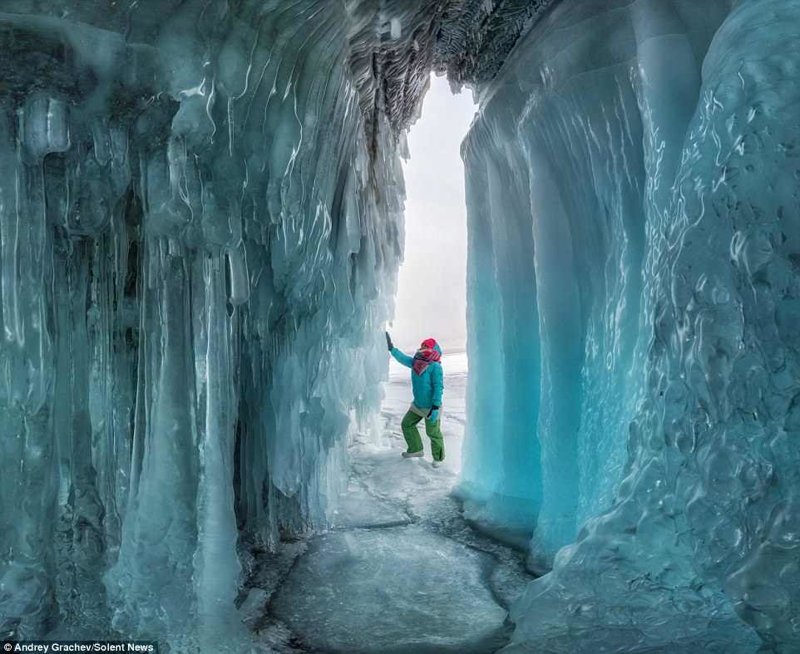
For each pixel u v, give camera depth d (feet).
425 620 9.30
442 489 17.16
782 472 5.91
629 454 8.18
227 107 7.64
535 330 14.96
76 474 6.96
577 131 11.40
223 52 7.29
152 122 6.86
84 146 6.54
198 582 7.75
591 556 7.57
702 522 6.51
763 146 6.26
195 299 7.97
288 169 9.46
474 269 17.44
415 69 16.81
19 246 6.13
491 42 14.01
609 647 6.77
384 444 23.40
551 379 12.21
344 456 17.72
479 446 16.62
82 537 6.93
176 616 7.22
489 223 17.31
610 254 10.81
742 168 6.35
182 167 7.12
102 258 7.38
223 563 7.97
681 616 6.75
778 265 6.02
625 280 9.97
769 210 6.10
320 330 13.55
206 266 8.15
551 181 12.59
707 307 6.59
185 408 7.63
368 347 21.24
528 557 12.03
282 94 9.00
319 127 10.85
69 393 6.91
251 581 10.80
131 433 7.87
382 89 16.21
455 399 34.01
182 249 7.64
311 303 12.75
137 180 7.19
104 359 7.38
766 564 5.76
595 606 7.21
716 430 6.54
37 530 6.32
